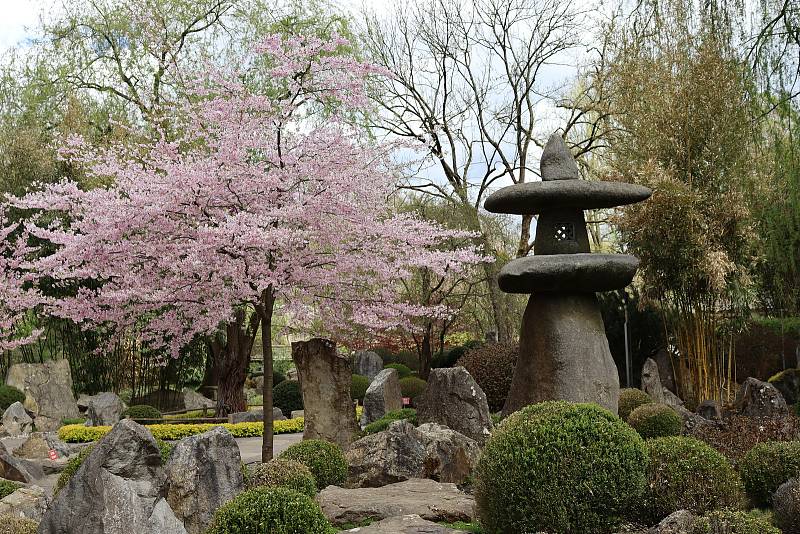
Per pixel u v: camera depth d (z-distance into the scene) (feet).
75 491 15.99
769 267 48.52
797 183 41.06
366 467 26.50
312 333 49.32
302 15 63.31
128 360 68.33
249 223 29.19
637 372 50.31
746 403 36.73
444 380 33.27
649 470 18.52
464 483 26.78
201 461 19.85
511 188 26.68
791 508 18.93
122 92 66.39
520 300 74.95
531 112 72.90
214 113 31.22
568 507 17.43
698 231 41.34
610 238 72.13
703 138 42.32
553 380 26.30
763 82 41.01
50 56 66.59
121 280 34.14
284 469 22.77
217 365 63.31
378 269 34.06
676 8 44.93
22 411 53.42
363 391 65.26
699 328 42.86
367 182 33.27
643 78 45.29
